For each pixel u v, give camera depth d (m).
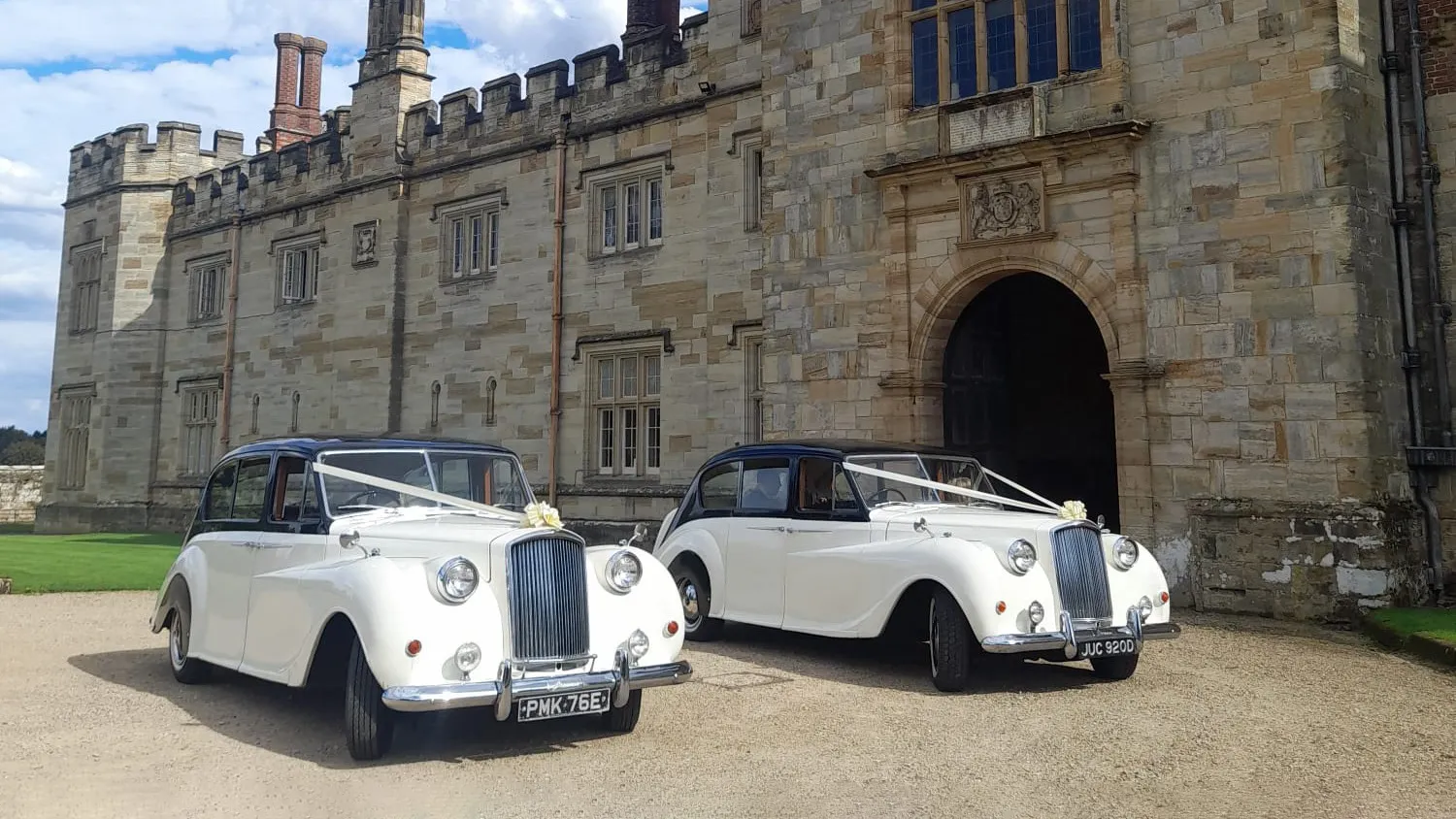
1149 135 12.05
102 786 5.22
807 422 14.86
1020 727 6.52
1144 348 11.91
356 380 23.58
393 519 6.89
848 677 8.13
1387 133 11.66
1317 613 10.46
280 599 6.41
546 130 20.83
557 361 20.14
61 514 29.81
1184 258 11.71
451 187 22.47
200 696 7.40
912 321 13.84
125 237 29.52
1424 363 11.48
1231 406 11.28
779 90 15.62
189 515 27.19
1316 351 10.82
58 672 8.29
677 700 7.32
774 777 5.43
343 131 24.86
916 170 13.70
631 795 5.13
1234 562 11.06
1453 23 11.57
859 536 8.47
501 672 5.52
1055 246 12.64
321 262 24.80
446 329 22.19
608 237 20.06
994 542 7.82
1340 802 5.07
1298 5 11.19
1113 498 16.38
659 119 19.14
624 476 19.28
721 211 17.98
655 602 6.32
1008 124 12.99
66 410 30.59
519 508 7.72
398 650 5.42
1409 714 6.88
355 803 4.98
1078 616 7.61
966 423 14.43
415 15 23.92
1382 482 10.63
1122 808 4.96
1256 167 11.33
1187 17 11.90
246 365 26.64
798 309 15.09
